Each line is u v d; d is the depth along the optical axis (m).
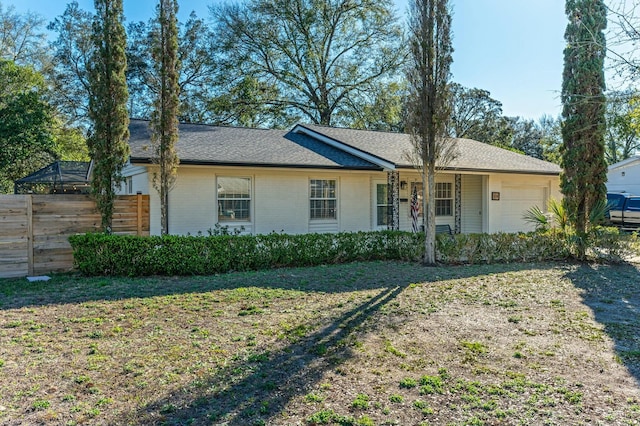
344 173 12.75
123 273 8.52
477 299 6.67
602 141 11.38
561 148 11.90
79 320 5.44
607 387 3.62
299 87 29.95
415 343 4.68
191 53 30.06
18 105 20.45
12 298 6.63
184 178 10.71
